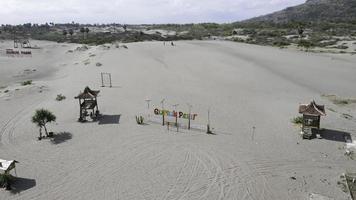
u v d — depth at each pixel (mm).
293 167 23266
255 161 24016
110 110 35531
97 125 31250
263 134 29047
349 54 73625
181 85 45719
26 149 26359
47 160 24422
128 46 82500
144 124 31500
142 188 20562
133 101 38594
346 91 44062
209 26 169125
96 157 24719
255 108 36156
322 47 88875
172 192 20094
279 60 65062
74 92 42812
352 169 23016
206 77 50438
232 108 36125
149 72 53688
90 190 20453
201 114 34156
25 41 116875
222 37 123438
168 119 32750
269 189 20500
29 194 20203
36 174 22500
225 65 58906
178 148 26109
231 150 25781
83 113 34000
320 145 26828
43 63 73812
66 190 20531
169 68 56625
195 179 21547
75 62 69562
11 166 21828
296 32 124688
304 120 29297
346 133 29172
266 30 135875
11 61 76750
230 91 42969
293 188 20641
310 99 40000
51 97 41094
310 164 23703
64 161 24219
